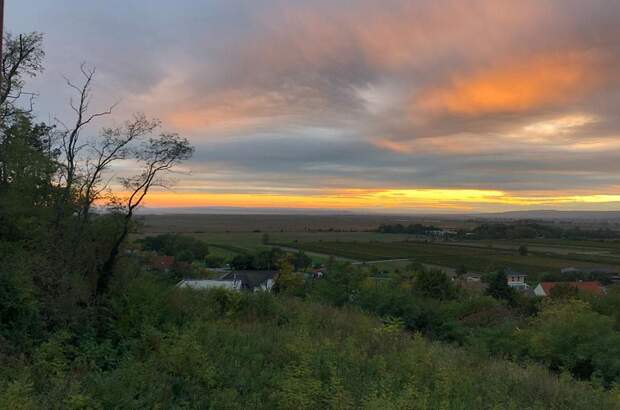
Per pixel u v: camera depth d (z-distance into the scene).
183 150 10.93
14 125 10.56
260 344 8.52
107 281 9.84
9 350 6.91
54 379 5.50
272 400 5.92
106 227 10.26
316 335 10.12
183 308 10.83
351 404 5.80
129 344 8.14
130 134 10.59
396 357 8.28
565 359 10.79
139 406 5.41
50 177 10.48
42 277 8.73
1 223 9.69
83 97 11.02
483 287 40.12
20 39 12.70
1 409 4.63
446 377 6.95
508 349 11.89
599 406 7.16
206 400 5.89
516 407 6.55
